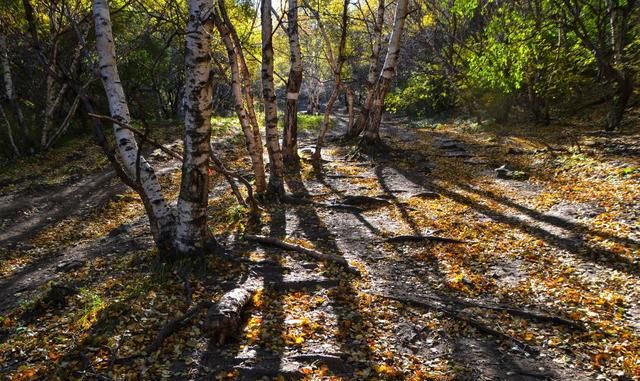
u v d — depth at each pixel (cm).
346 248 949
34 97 2384
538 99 2392
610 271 760
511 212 1148
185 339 575
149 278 740
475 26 3675
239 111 1204
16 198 1489
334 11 2289
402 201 1287
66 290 731
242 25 2509
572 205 1112
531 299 714
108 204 1437
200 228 790
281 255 878
